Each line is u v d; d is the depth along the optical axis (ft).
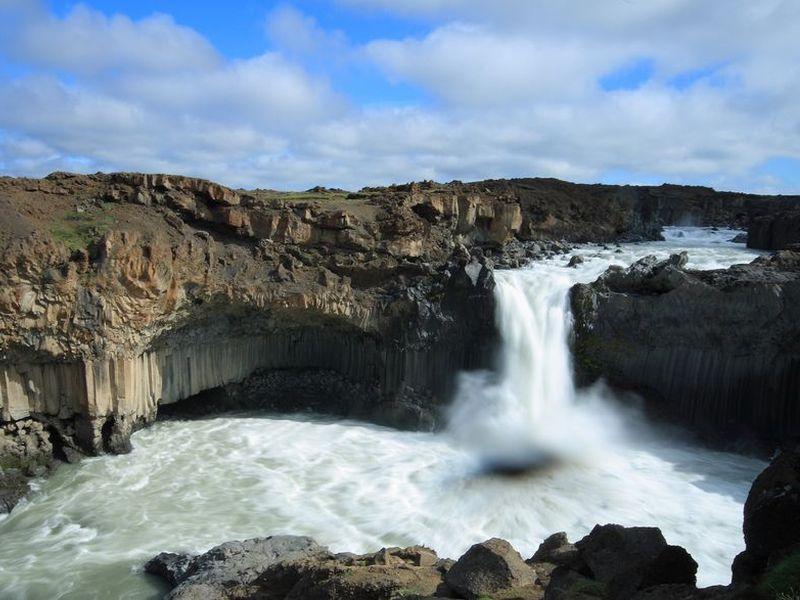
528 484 107.24
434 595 50.55
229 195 135.13
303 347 147.02
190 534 90.12
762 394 124.06
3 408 108.88
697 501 100.99
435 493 104.12
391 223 146.61
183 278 123.85
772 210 244.01
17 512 97.09
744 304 124.26
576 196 212.02
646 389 132.67
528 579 52.21
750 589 40.29
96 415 114.42
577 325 136.36
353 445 124.98
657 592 43.98
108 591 76.18
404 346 138.82
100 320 112.88
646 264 140.36
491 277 139.23
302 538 80.69
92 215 126.31
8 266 104.47
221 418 139.03
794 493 49.08
